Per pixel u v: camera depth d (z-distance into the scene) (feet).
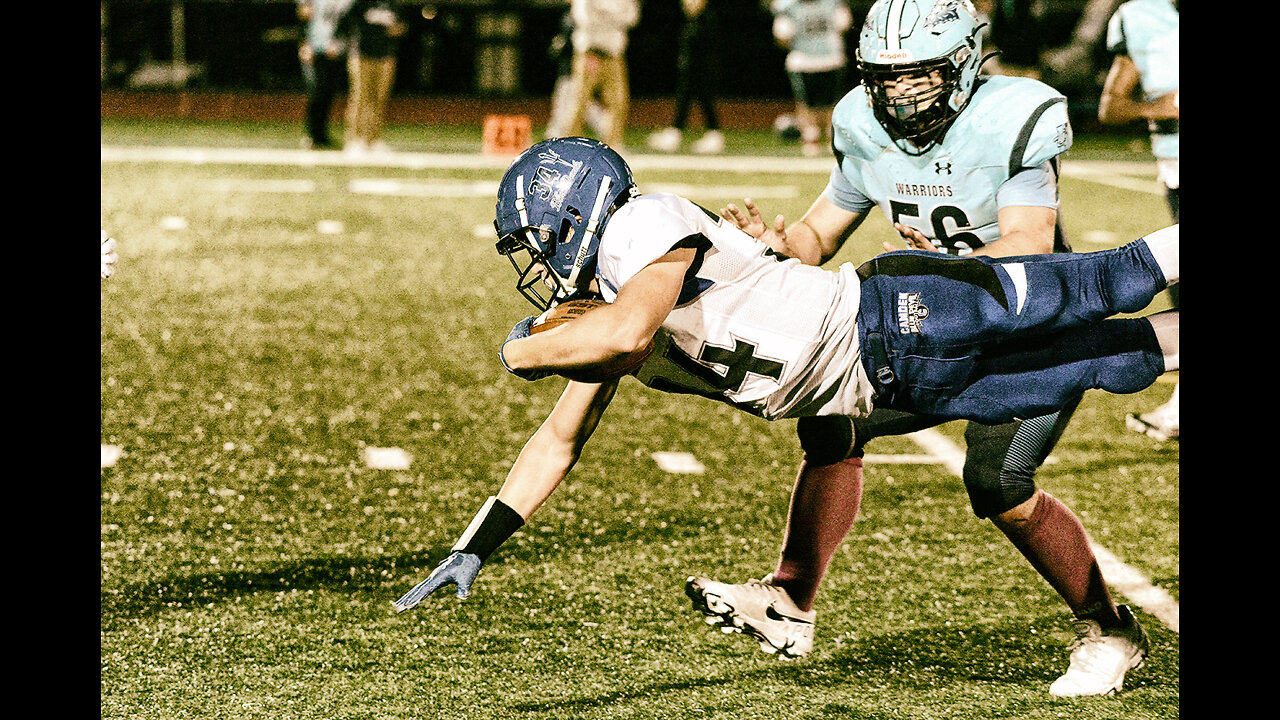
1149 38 54.75
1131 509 49.67
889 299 32.50
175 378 63.77
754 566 44.50
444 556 44.68
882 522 48.26
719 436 57.77
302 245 93.30
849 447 36.37
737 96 170.60
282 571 43.06
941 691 36.14
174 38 164.66
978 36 35.70
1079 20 157.38
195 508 48.16
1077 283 32.60
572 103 134.82
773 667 37.45
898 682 36.68
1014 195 36.01
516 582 42.75
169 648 37.60
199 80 165.78
